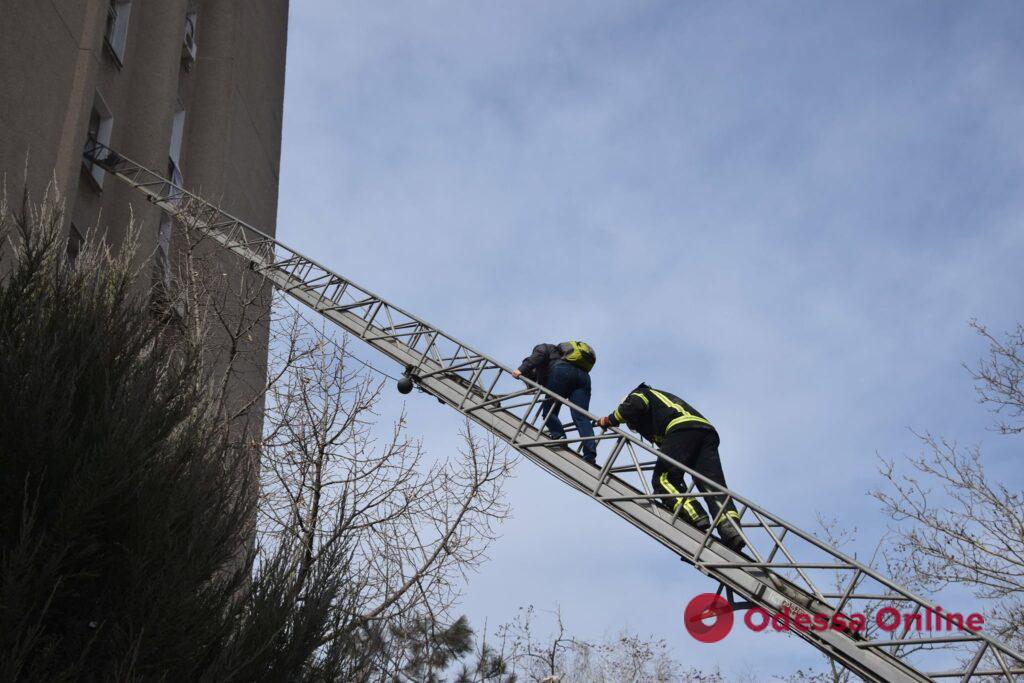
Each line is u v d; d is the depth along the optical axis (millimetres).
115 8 14430
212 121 17641
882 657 6551
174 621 5324
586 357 8734
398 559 9242
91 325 6395
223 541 6164
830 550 6770
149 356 6715
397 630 8891
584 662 14602
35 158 10703
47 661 4984
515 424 8766
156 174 13359
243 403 10742
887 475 12383
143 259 12781
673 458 7527
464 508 9680
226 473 6684
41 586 5211
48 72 11133
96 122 13562
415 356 10023
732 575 7004
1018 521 11617
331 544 6574
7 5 10438
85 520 5434
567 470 8172
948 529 11984
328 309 11055
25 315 6270
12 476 5500
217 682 5277
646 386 7945
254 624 5707
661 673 14500
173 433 6500
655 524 7480
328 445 9594
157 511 5734
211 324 10391
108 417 5836
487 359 9297
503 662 9922
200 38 18312
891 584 6570
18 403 5648
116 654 5215
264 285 12375
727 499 7113
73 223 12352
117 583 5562
